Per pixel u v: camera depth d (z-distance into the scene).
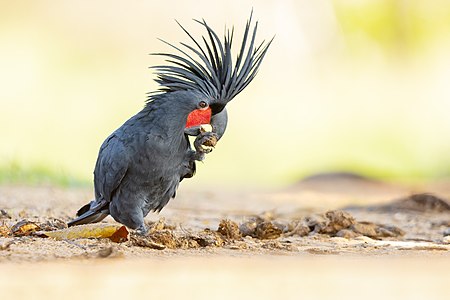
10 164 25.81
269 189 30.39
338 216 14.87
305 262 11.48
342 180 34.34
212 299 8.87
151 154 12.39
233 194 26.31
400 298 9.11
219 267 10.84
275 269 10.82
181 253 11.90
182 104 12.45
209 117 12.67
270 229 13.88
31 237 12.54
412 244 13.86
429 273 10.69
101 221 13.84
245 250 12.45
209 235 13.07
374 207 21.06
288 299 8.98
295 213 20.14
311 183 33.69
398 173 42.56
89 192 22.28
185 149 12.74
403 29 51.75
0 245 11.55
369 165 42.94
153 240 12.30
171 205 20.69
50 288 9.13
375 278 10.30
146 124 12.50
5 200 18.41
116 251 11.12
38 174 25.58
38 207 17.23
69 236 12.50
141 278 9.85
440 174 43.38
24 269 10.14
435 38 51.81
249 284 9.74
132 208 12.68
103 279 9.70
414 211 20.44
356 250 12.96
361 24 51.56
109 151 12.64
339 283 9.92
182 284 9.61
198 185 33.09
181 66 12.84
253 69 13.03
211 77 12.79
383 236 15.09
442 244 14.02
